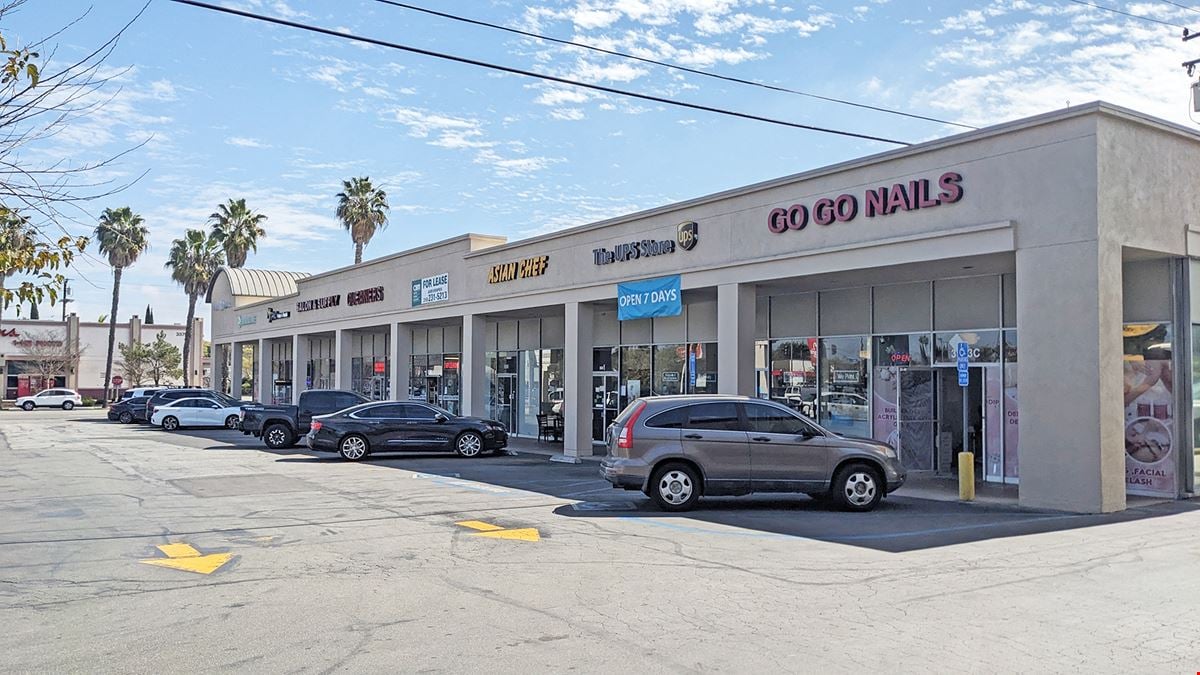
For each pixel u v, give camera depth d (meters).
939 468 19.06
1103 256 13.55
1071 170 13.84
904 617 7.50
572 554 10.35
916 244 15.80
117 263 67.62
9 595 8.50
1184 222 15.12
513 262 26.88
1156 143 14.67
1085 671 6.10
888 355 19.36
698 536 11.56
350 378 39.50
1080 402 13.64
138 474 19.39
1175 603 7.96
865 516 13.37
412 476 19.05
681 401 14.21
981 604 7.93
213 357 58.09
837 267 17.17
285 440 27.59
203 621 7.54
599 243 23.44
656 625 7.29
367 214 58.25
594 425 27.56
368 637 7.01
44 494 15.99
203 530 12.11
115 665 6.36
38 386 74.12
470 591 8.54
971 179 15.07
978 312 17.84
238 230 67.44
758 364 22.12
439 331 36.88
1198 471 15.30
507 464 22.22
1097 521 12.71
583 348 24.16
